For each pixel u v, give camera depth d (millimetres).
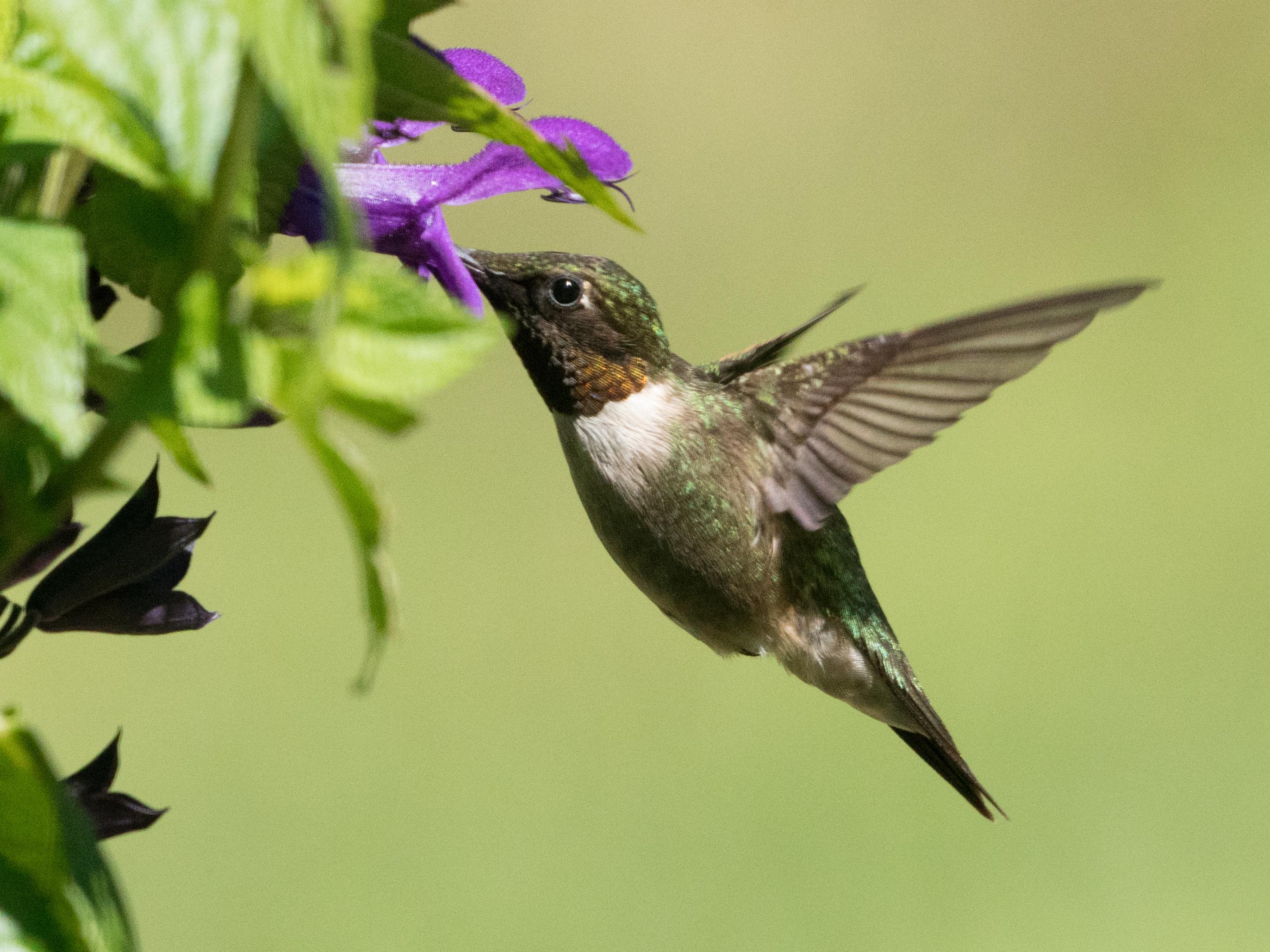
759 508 1787
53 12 950
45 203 1125
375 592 950
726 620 1791
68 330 973
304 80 848
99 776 1569
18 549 1007
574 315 1780
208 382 955
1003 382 1777
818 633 1794
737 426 1786
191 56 976
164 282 1027
